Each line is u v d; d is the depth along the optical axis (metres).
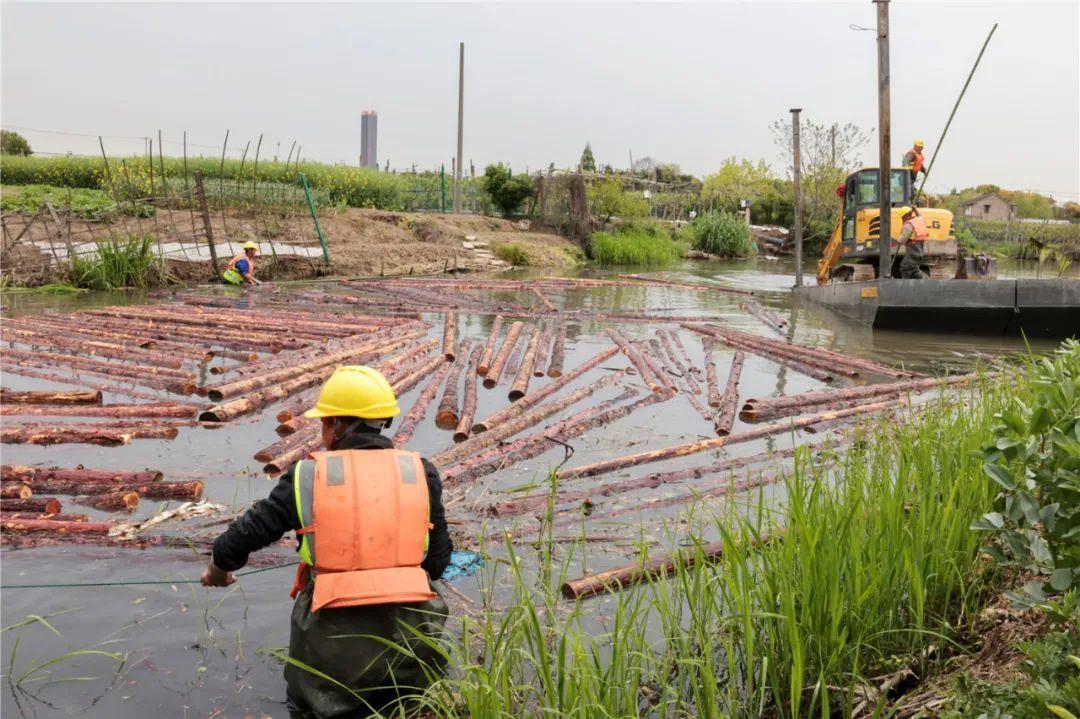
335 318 13.17
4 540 4.55
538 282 21.08
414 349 10.33
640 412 7.78
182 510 5.04
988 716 2.40
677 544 4.58
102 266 16.86
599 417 7.33
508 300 17.55
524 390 8.37
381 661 3.06
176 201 24.86
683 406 8.05
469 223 30.47
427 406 7.73
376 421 3.29
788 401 7.84
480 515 5.04
